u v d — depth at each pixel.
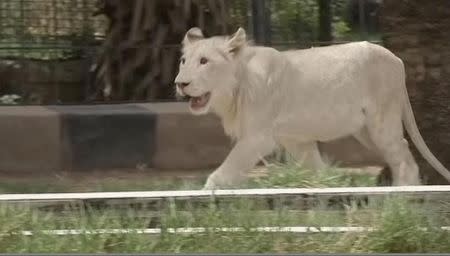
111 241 15.42
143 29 30.45
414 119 21.55
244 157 20.42
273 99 20.64
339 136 21.19
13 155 25.75
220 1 30.80
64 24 31.22
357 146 25.78
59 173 25.69
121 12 30.77
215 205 16.19
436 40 21.33
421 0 21.30
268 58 20.67
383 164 24.84
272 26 29.62
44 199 16.59
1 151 25.72
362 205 16.66
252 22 28.30
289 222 16.12
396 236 15.55
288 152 21.41
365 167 25.53
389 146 21.39
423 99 21.45
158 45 30.31
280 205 16.66
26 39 30.89
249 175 21.48
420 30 21.38
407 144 21.59
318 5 29.95
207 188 19.66
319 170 20.44
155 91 30.14
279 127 20.77
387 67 21.23
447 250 15.52
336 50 21.14
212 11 30.72
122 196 16.53
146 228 16.05
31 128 25.80
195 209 16.22
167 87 30.14
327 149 25.75
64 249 15.24
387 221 15.71
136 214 16.33
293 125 20.81
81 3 31.25
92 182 23.97
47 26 31.05
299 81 20.78
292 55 21.03
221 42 20.28
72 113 26.02
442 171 21.20
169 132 26.05
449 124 21.42
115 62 30.52
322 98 20.81
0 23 30.78
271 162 22.95
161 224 15.97
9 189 22.62
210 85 20.11
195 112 20.27
